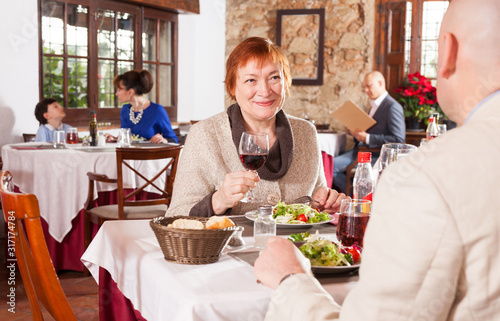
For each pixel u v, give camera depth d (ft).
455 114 2.86
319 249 4.26
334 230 5.62
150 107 16.69
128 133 13.80
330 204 6.33
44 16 17.03
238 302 3.73
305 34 24.67
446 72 2.80
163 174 13.21
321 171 7.22
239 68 6.41
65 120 17.93
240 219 6.02
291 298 3.14
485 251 2.47
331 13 24.44
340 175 19.21
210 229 4.45
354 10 24.16
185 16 23.26
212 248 4.43
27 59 16.34
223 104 25.72
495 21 2.59
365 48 24.13
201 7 24.09
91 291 11.32
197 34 24.11
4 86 15.67
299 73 24.94
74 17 18.12
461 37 2.69
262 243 4.85
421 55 24.08
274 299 3.24
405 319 2.54
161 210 11.85
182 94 23.49
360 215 4.63
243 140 5.83
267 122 6.70
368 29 24.03
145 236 5.30
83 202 12.16
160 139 15.23
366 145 19.47
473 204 2.46
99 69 19.27
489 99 2.68
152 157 11.15
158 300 4.23
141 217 11.49
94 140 14.07
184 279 4.09
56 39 17.54
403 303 2.54
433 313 2.54
